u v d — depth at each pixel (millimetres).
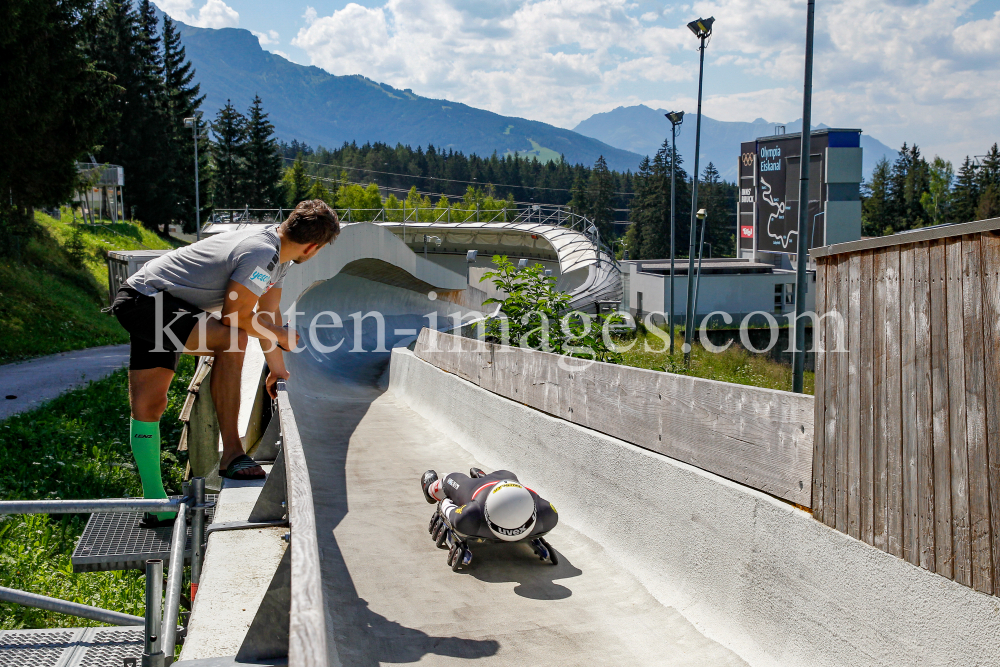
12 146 21000
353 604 4758
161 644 3188
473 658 4027
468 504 5410
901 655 3113
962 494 2844
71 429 11078
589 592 5035
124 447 11008
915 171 129625
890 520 3227
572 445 6621
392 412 13000
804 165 12484
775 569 3918
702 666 3945
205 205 79062
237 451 5195
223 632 3127
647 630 4422
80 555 5043
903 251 3186
